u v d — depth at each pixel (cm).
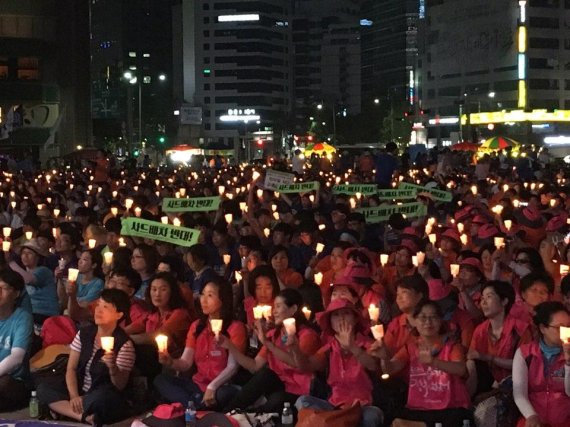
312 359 867
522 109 12394
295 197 2280
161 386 938
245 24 17825
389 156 2323
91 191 2466
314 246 1417
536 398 773
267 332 901
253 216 1609
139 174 3497
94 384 896
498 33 13062
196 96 17962
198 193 2256
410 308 851
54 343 995
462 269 1039
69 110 7144
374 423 823
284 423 850
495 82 13150
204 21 17925
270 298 982
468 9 13588
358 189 2092
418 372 829
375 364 830
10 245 1363
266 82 18088
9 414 929
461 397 820
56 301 1168
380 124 14325
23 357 930
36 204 2023
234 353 900
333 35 19212
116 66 15338
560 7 12988
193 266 1168
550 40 12938
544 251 1240
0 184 2759
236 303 1165
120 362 887
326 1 19338
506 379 834
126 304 892
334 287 952
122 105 14800
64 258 1278
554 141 9688
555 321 757
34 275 1152
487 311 875
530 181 2833
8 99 6675
